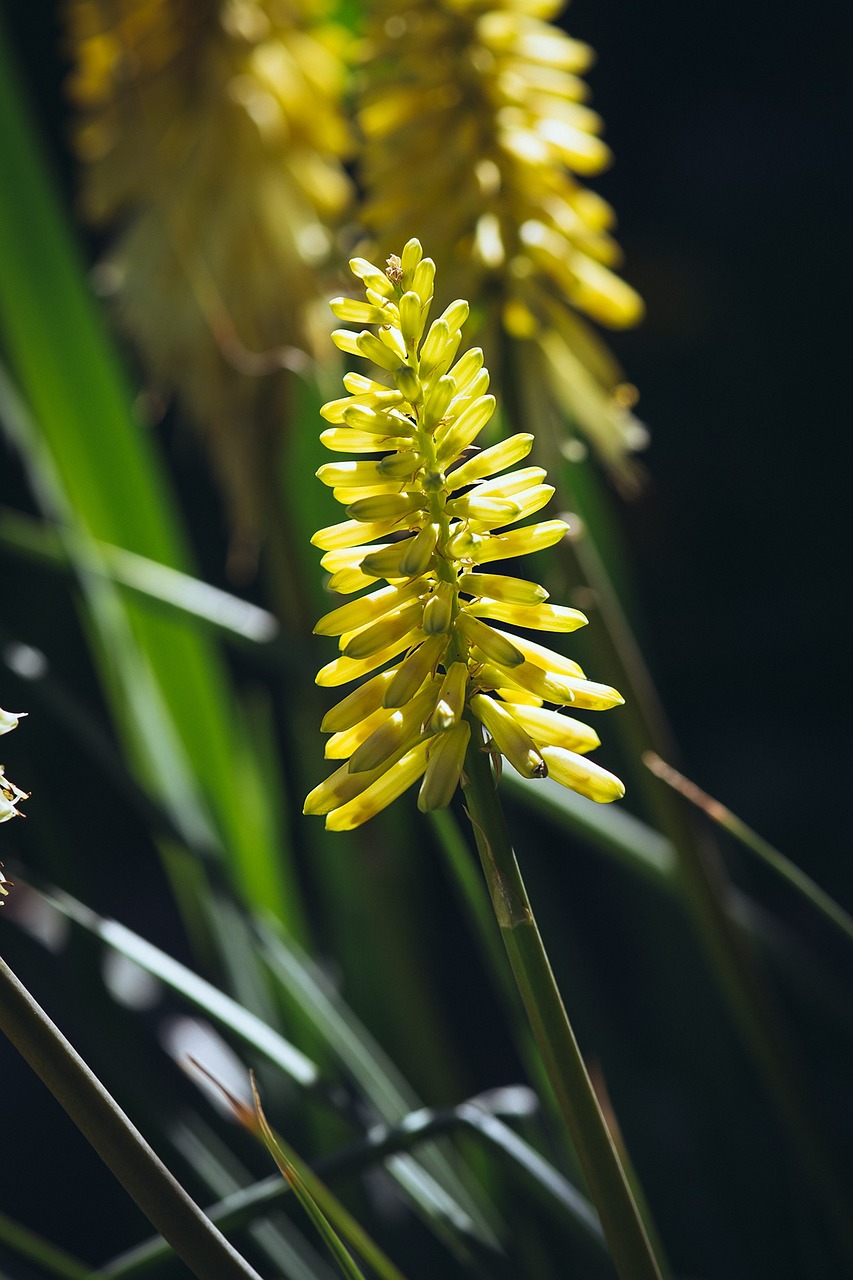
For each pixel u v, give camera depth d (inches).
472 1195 71.9
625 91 230.2
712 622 198.4
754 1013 59.4
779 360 211.5
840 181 216.5
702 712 188.1
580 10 224.7
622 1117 77.5
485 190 63.6
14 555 85.1
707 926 59.4
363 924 86.4
